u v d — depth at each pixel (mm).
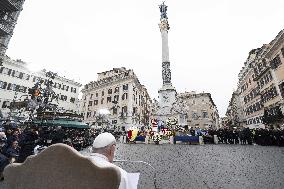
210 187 5887
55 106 19562
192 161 10758
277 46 28250
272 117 29844
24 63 42188
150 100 76312
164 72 41531
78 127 15664
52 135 12344
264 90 34031
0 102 37750
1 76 38562
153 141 25688
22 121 20047
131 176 1621
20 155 7695
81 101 60062
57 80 49594
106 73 59781
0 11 26375
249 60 42094
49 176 1298
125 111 48875
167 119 34875
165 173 7738
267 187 5719
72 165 1284
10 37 27453
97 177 1241
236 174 7512
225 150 15711
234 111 65562
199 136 24094
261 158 11141
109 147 1736
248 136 22406
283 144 19234
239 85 52000
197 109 68125
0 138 6895
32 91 18719
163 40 44062
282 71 27578
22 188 1369
